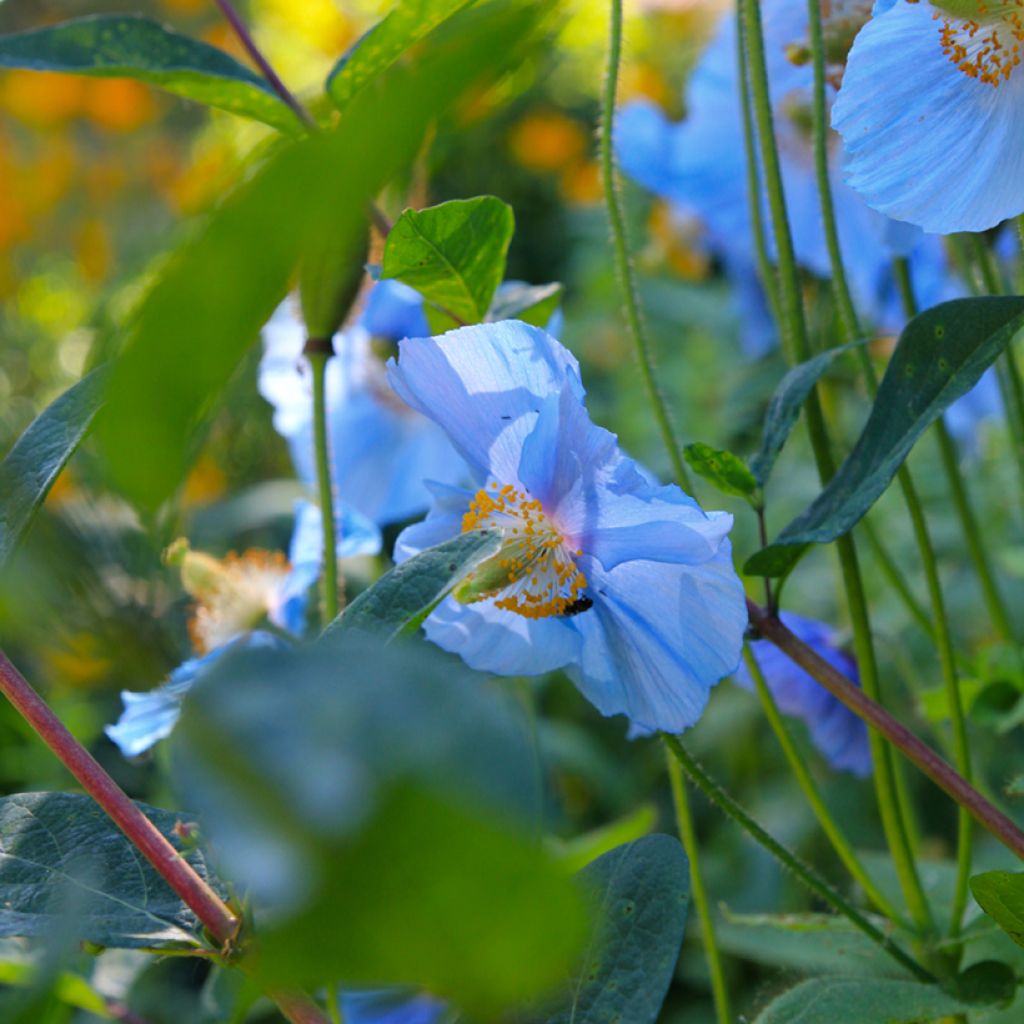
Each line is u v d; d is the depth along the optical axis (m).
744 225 0.64
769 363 1.02
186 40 0.50
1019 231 0.47
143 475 0.20
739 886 0.82
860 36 0.46
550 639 0.48
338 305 0.52
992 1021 0.54
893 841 0.52
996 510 0.85
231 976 0.54
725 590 0.45
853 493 0.47
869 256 0.61
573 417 0.45
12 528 0.42
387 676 0.23
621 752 0.93
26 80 1.30
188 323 0.20
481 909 0.20
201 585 0.57
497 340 0.45
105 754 0.71
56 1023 0.51
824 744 0.58
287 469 0.88
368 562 0.81
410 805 0.20
